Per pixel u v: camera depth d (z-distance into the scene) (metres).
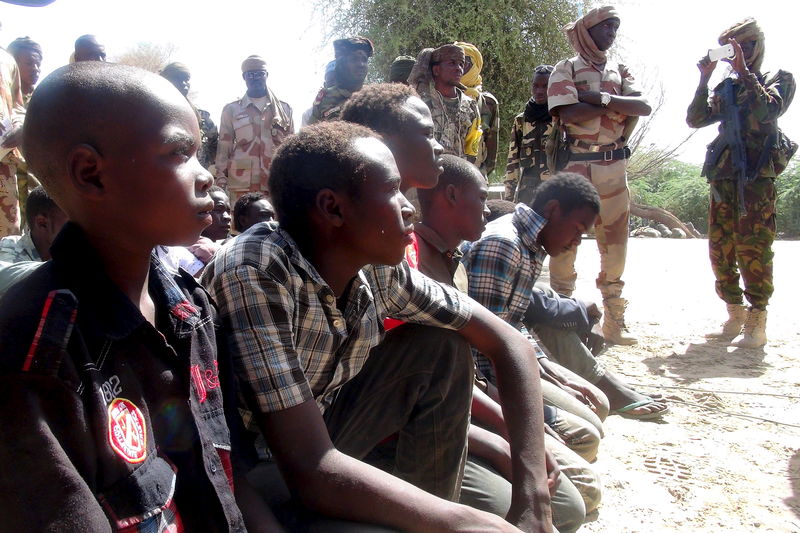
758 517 2.47
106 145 1.04
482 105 6.45
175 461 1.15
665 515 2.47
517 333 1.95
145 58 7.73
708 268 8.43
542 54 12.59
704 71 4.99
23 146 1.09
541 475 1.78
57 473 0.94
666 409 3.53
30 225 2.39
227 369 1.36
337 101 5.09
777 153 4.79
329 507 1.39
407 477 1.89
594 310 3.63
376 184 1.51
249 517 1.30
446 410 1.85
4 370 0.94
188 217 1.10
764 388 4.05
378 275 1.75
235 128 5.89
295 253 1.53
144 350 1.10
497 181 13.99
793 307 6.20
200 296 1.27
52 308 0.97
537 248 2.99
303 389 1.44
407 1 12.01
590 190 3.01
